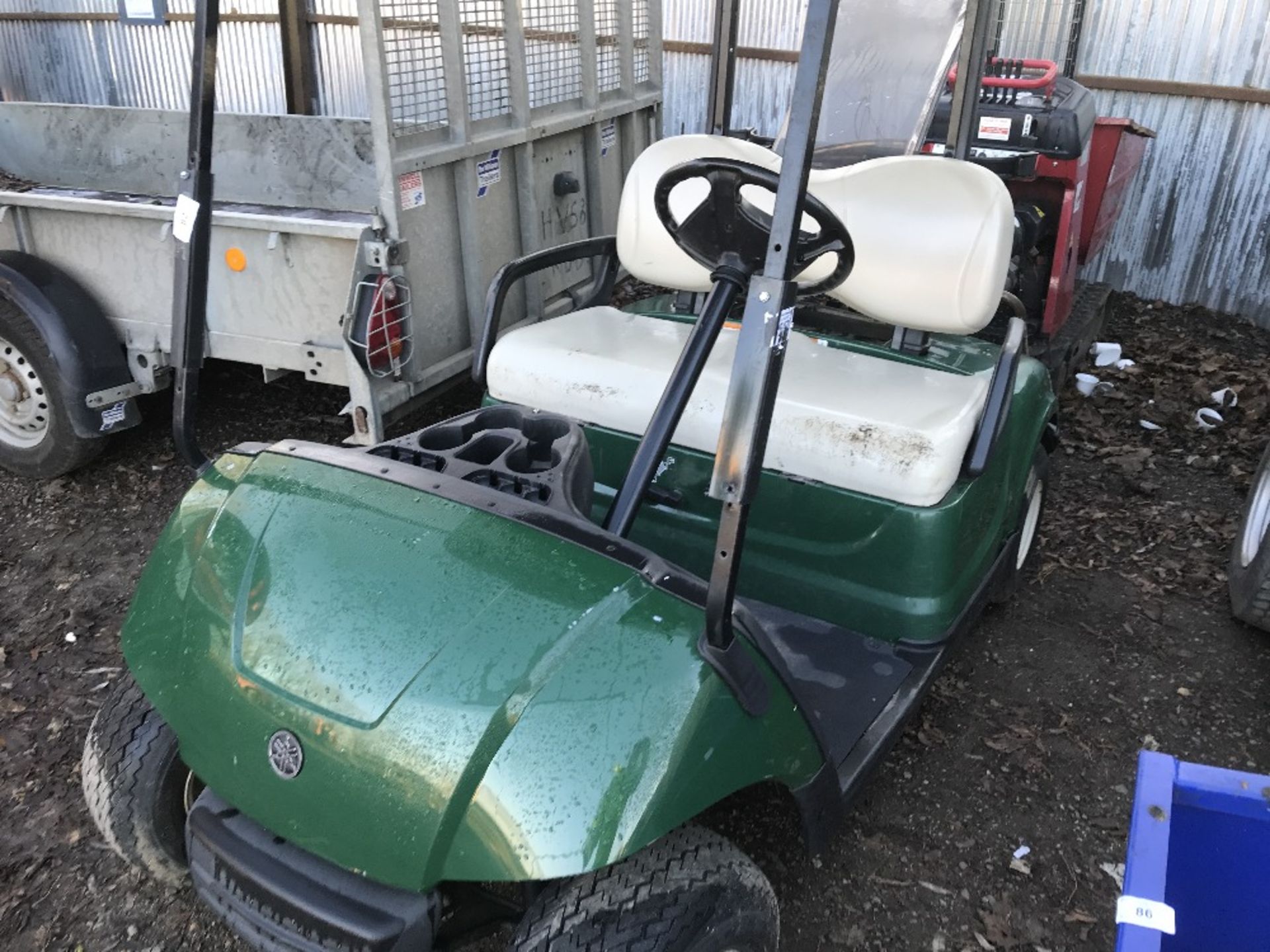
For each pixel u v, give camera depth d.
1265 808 1.46
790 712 1.61
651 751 1.38
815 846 1.74
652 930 1.40
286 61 6.02
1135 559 3.35
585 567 1.56
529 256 2.74
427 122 3.15
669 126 6.57
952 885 2.14
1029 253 3.96
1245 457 4.00
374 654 1.48
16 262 3.30
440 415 3.91
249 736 1.52
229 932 2.01
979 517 2.38
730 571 1.44
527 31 3.59
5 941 1.98
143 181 4.34
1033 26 5.55
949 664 2.82
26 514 3.50
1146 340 5.17
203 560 1.68
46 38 8.01
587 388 2.49
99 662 2.78
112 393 3.36
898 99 2.89
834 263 2.53
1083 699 2.70
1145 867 1.34
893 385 2.42
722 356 2.57
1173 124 5.46
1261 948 1.58
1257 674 2.80
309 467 1.78
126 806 1.76
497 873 1.35
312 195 4.12
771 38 6.05
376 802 1.42
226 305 3.21
